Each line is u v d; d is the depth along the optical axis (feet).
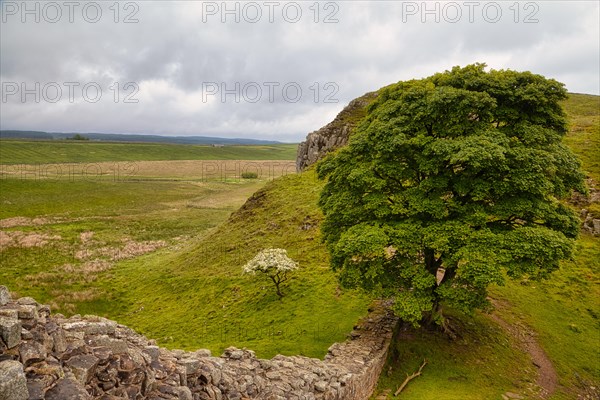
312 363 57.98
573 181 77.36
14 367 21.49
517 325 97.14
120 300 141.59
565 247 67.31
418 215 77.20
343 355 67.77
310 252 139.64
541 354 88.02
